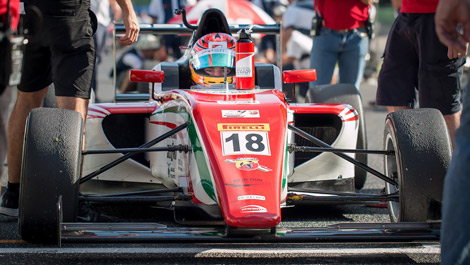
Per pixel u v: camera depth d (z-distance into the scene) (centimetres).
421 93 2066
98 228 1395
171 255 1524
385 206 1980
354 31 2762
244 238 1385
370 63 5578
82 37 1691
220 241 1384
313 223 1820
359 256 1522
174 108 1731
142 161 1945
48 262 1470
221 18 2030
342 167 1948
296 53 4212
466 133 1004
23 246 1576
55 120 1504
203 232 1390
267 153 1462
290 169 1811
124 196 1653
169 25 2352
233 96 1677
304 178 1922
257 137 1495
